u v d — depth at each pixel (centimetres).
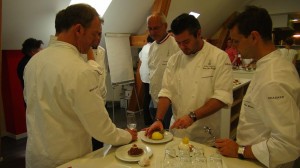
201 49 167
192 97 166
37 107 113
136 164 116
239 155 116
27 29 325
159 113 169
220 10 662
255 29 102
